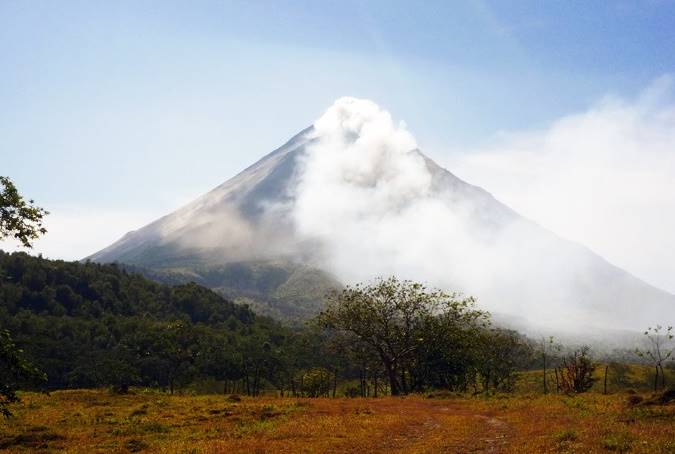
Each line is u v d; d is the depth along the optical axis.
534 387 87.25
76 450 26.20
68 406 45.16
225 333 173.50
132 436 30.16
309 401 46.50
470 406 42.31
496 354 78.12
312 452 23.36
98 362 126.69
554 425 27.48
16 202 28.14
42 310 189.12
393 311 67.31
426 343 67.38
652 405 31.92
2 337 26.53
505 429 28.66
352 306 67.81
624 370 114.00
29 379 26.95
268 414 37.16
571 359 67.69
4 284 191.75
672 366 119.38
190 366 130.62
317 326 70.62
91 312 197.12
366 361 73.56
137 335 143.50
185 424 34.00
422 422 32.97
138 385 122.56
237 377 129.12
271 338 192.50
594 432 22.75
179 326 144.25
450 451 22.92
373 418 34.47
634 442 19.69
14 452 26.14
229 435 29.02
